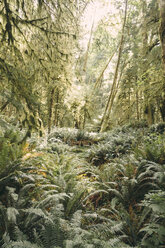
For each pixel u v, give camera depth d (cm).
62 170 404
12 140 382
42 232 193
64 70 298
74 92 942
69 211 270
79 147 820
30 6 274
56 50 278
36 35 259
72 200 269
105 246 182
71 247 162
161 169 346
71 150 715
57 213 217
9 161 301
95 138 958
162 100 865
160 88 717
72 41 336
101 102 2020
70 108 1081
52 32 265
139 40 1275
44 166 390
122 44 1320
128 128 1117
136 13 1259
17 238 181
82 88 1038
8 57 228
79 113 1116
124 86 1311
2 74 193
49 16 273
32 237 210
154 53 943
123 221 261
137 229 247
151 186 335
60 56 287
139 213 297
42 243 190
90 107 1153
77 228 201
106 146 679
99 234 223
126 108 1352
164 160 427
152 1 962
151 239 204
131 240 238
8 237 175
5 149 304
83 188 308
